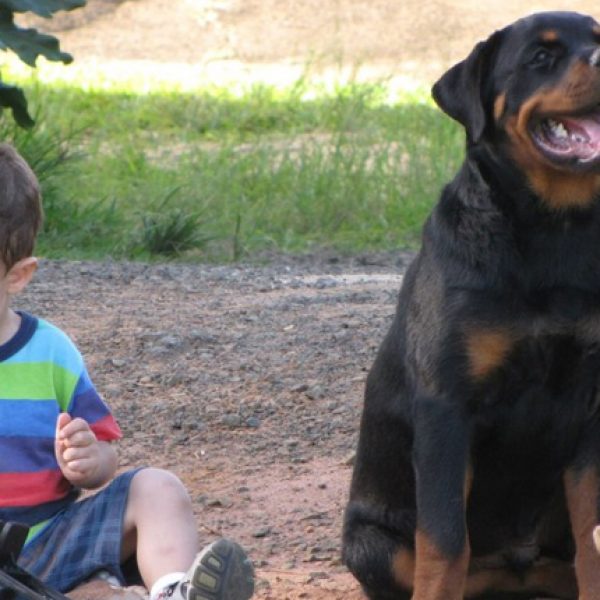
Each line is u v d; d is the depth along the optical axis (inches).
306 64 1347.2
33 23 1593.3
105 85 1357.0
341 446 428.8
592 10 1617.9
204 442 433.4
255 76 1451.8
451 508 292.8
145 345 527.5
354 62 1418.6
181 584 240.8
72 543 261.3
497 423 300.0
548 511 319.0
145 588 258.1
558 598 325.7
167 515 259.0
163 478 264.1
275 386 480.7
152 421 449.4
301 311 595.5
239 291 658.2
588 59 299.1
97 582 257.3
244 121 1173.7
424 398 297.0
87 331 550.6
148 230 812.0
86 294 632.4
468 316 292.4
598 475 297.7
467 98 313.0
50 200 835.4
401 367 312.7
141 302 618.2
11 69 1382.9
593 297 292.7
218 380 487.5
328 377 490.6
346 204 915.4
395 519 317.7
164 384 484.4
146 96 1277.1
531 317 291.4
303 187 944.3
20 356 265.4
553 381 295.4
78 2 470.6
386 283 689.6
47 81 1323.8
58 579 260.2
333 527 363.6
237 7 1635.1
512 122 303.1
